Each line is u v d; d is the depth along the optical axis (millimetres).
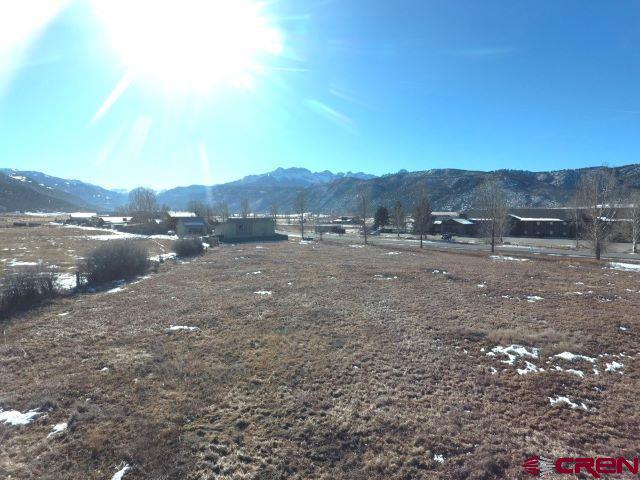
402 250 43906
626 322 13789
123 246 24422
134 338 12008
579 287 20797
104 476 5762
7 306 15492
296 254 38031
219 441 6621
